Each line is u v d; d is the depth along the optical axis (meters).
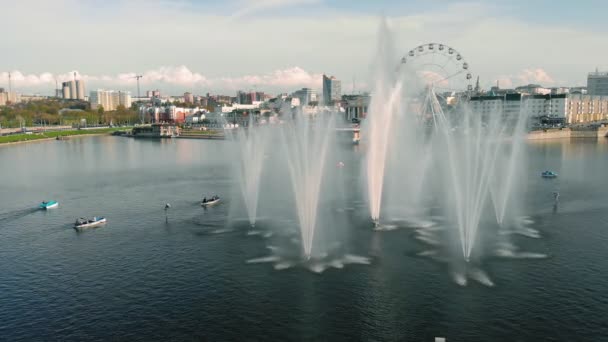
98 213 114.44
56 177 174.00
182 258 80.06
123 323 58.09
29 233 97.38
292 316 59.09
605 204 116.12
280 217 106.19
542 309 59.94
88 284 70.00
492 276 70.19
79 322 58.47
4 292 67.44
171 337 54.75
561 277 69.62
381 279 69.50
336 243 85.88
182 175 177.00
